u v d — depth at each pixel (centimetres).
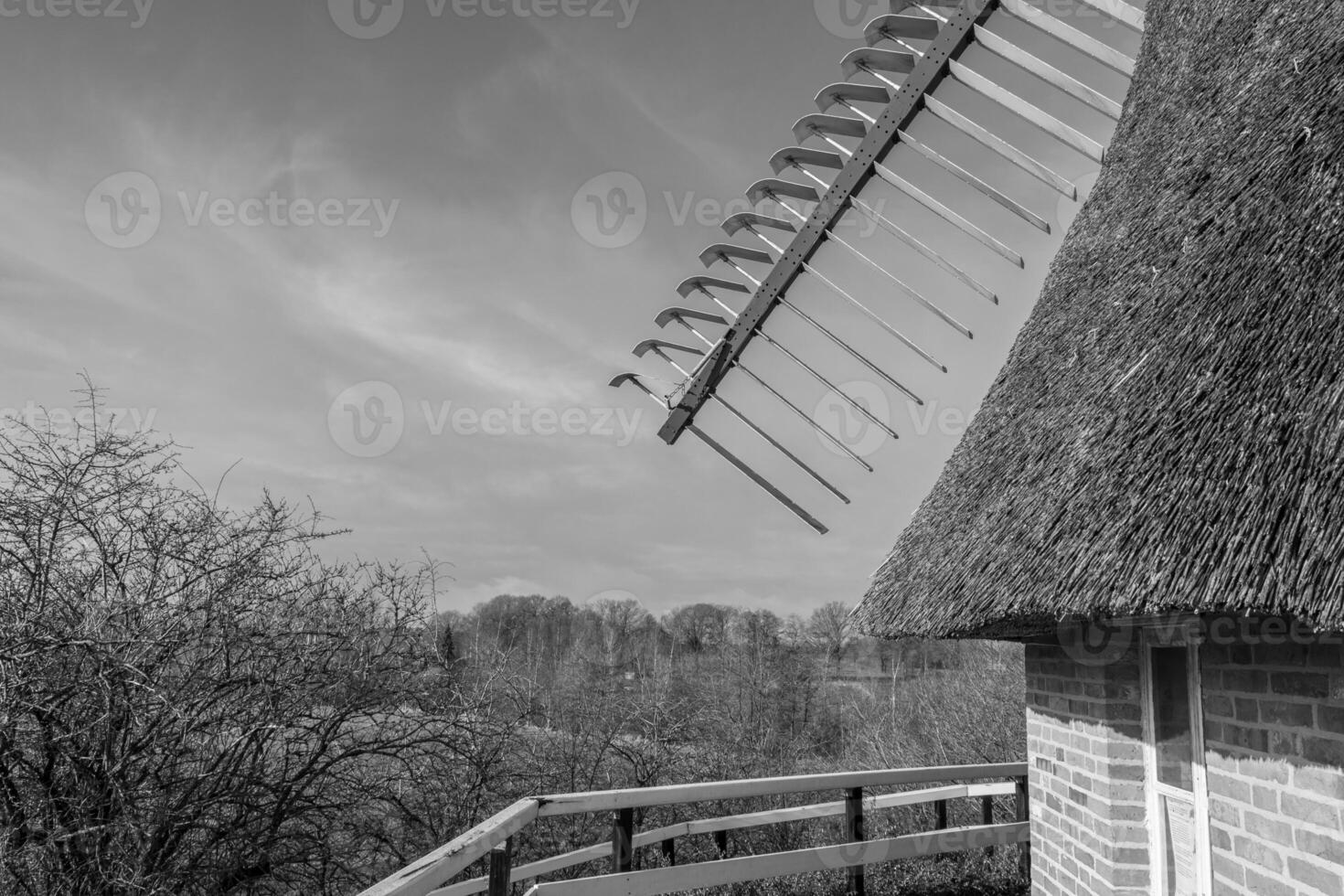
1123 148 634
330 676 604
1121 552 288
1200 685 361
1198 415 311
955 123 815
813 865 529
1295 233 333
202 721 532
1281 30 475
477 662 822
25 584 499
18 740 472
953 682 2111
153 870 503
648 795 448
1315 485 244
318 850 585
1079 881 457
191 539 553
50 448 529
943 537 471
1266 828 314
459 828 688
